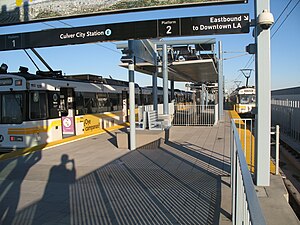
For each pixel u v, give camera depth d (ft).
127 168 22.68
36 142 34.81
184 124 54.75
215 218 13.23
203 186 17.79
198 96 88.38
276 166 19.88
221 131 44.80
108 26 21.27
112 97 57.11
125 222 13.07
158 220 13.20
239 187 8.87
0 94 34.55
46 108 36.94
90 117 47.52
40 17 21.45
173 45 47.57
